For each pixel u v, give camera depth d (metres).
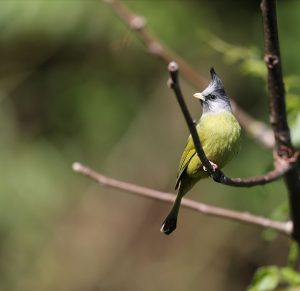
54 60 14.16
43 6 13.20
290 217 6.34
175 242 14.80
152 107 14.36
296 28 13.37
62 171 13.95
